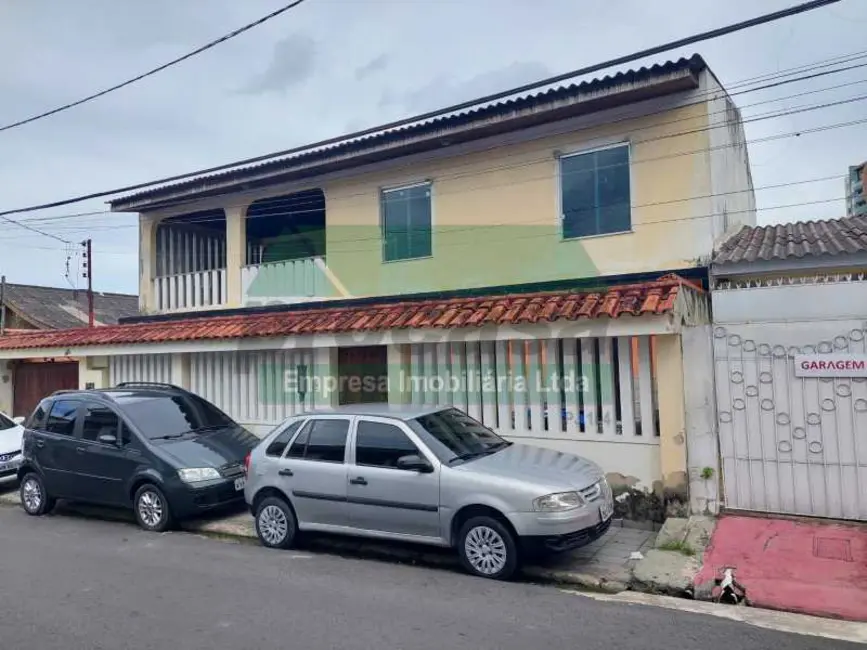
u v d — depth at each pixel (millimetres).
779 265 8648
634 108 10031
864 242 8633
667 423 7578
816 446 7090
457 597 5613
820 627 4926
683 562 6156
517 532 5957
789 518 7141
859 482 6914
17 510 10148
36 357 14398
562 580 6168
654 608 5379
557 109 10156
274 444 7605
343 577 6238
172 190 14383
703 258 9539
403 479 6559
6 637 4910
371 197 12523
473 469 6316
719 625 4969
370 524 6789
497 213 11227
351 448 7016
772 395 7277
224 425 9953
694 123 9617
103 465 8875
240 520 8672
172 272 16062
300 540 7648
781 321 7250
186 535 8188
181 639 4797
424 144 11484
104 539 8039
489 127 10812
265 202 14227
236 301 14141
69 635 4922
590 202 10484
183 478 8250
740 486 7410
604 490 6566
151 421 9078
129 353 12422
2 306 23250
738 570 5891
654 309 7172
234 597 5684
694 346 7562
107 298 31484
